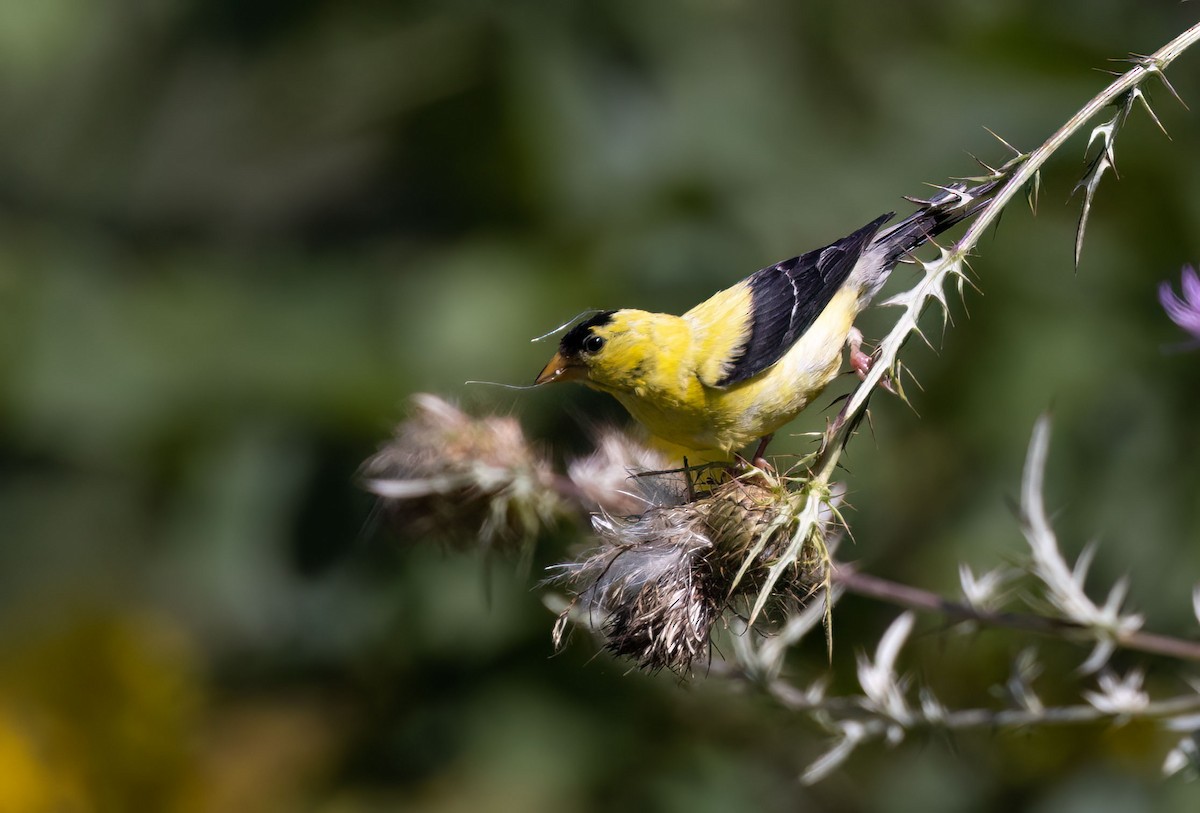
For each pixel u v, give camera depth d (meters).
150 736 9.80
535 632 9.68
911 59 10.49
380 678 10.09
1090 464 9.62
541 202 10.38
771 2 10.67
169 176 12.78
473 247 10.43
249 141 12.39
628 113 10.32
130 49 12.86
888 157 10.38
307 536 10.09
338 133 11.02
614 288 9.97
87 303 10.88
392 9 10.50
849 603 9.52
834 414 9.41
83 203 12.99
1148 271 9.80
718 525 5.54
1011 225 9.95
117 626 10.22
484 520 7.27
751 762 9.88
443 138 10.59
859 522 9.66
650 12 10.39
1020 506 6.27
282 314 10.88
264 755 9.99
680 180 10.13
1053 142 5.13
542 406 8.97
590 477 7.01
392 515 7.57
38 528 11.42
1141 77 5.09
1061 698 9.30
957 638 8.95
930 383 9.92
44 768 9.51
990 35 10.16
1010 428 9.73
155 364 10.62
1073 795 9.31
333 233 11.41
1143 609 9.27
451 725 9.83
